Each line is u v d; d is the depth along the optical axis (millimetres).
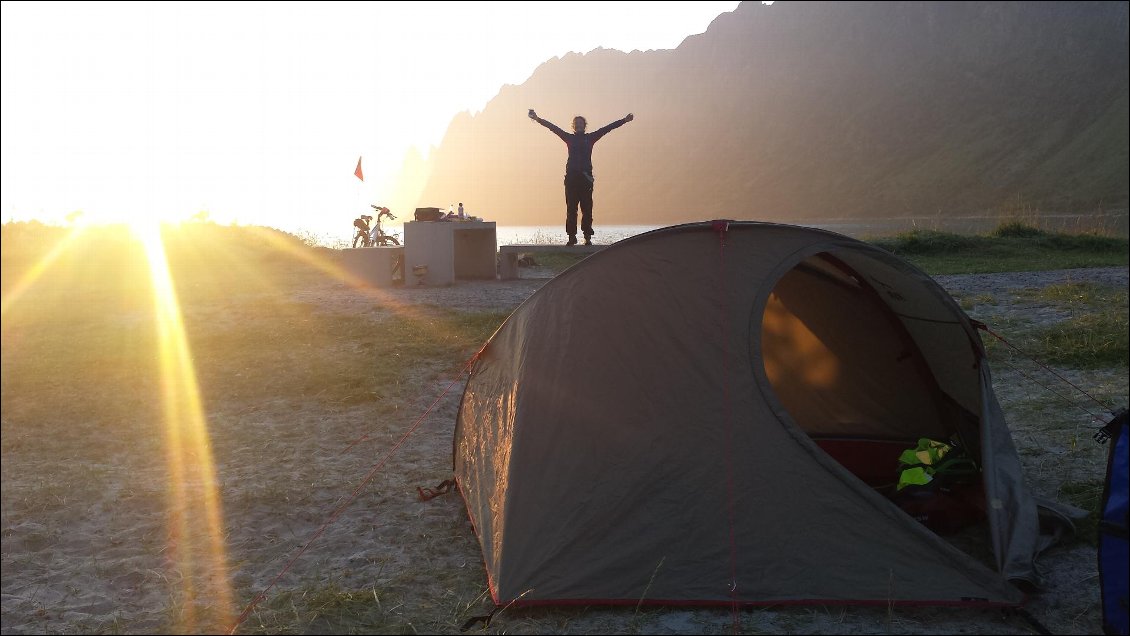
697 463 4387
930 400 5918
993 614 4059
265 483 6453
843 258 5320
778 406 4457
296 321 12586
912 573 4141
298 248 26406
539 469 4625
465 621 4168
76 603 4668
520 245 17797
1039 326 10523
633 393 4605
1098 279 14805
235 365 10109
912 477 5113
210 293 16938
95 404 8789
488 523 4770
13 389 9445
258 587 4762
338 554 5172
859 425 6051
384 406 8484
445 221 17453
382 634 4078
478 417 5645
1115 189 152500
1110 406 7414
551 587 4250
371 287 17062
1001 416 5105
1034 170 186125
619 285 4957
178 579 4910
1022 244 21219
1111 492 3639
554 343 4992
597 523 4375
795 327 6000
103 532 5656
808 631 3916
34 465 7086
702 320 4660
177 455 7246
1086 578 4387
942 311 5250
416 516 5738
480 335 11031
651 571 4250
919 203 194125
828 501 4281
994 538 4363
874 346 5891
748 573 4184
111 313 14688
